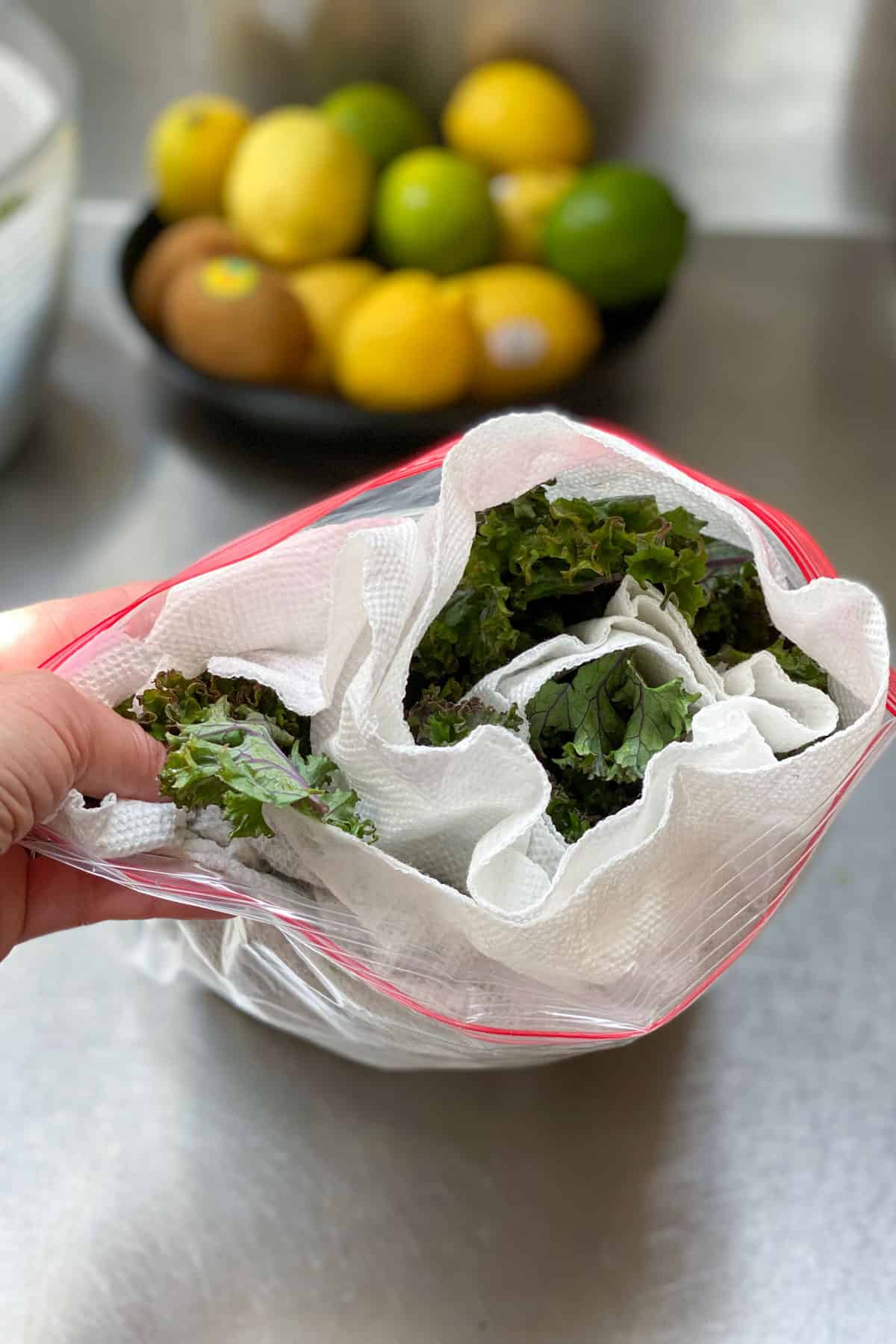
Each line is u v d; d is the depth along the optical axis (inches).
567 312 31.4
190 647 21.3
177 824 21.0
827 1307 24.5
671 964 21.1
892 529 32.9
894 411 34.7
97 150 37.0
